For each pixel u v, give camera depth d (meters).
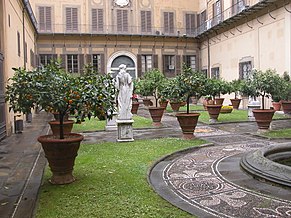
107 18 28.47
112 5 28.55
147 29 29.31
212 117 14.06
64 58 27.84
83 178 5.41
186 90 9.48
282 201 4.28
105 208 4.06
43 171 6.11
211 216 3.83
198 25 30.56
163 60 29.84
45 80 4.94
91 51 28.33
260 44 20.50
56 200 4.38
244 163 5.86
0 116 10.01
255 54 21.09
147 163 6.45
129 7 28.91
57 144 4.93
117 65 29.09
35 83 4.86
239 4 22.70
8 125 11.21
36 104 5.04
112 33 28.36
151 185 5.05
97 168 6.05
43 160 7.21
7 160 7.24
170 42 29.97
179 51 30.20
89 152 7.64
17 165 6.75
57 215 3.86
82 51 28.17
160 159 6.84
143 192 4.68
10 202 4.51
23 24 16.95
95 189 4.82
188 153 7.64
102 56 28.58
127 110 9.38
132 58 29.22
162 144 8.59
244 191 4.74
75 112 5.34
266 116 10.74
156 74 17.14
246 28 22.11
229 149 8.05
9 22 12.25
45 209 4.07
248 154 6.25
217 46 26.81
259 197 4.46
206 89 9.87
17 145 9.26
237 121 13.91
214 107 13.88
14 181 5.56
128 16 28.91
